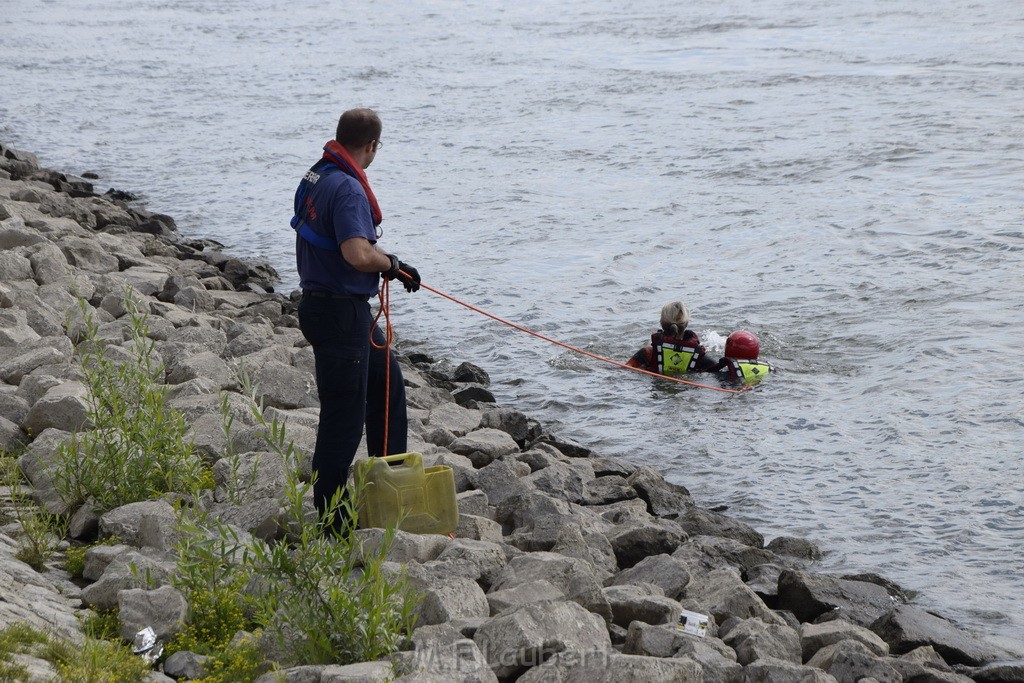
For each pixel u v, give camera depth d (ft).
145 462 77.20
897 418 119.03
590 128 326.24
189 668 55.93
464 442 104.53
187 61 533.14
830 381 132.16
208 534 66.08
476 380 138.00
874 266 176.14
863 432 116.47
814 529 96.84
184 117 372.79
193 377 107.24
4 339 109.09
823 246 189.26
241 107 391.24
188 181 277.03
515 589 66.28
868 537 94.68
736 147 286.66
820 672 58.39
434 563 68.03
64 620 59.11
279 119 364.79
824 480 106.63
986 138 278.46
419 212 232.53
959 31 520.42
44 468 76.28
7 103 405.39
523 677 56.08
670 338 138.00
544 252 197.47
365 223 69.82
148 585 61.93
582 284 176.86
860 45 494.18
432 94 406.41
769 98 363.76
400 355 146.92
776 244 192.95
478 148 302.66
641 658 55.42
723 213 219.41
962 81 374.22
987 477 104.42
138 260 169.99
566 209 229.86
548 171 270.26
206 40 628.28
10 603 57.36
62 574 67.41
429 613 62.80
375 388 77.51
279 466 81.71
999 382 127.13
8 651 50.39
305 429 90.74
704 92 383.65
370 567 59.21
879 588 80.07
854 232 196.75
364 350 72.49
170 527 68.80
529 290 175.22
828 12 640.99
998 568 88.69
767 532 96.89
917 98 345.51
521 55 518.78
